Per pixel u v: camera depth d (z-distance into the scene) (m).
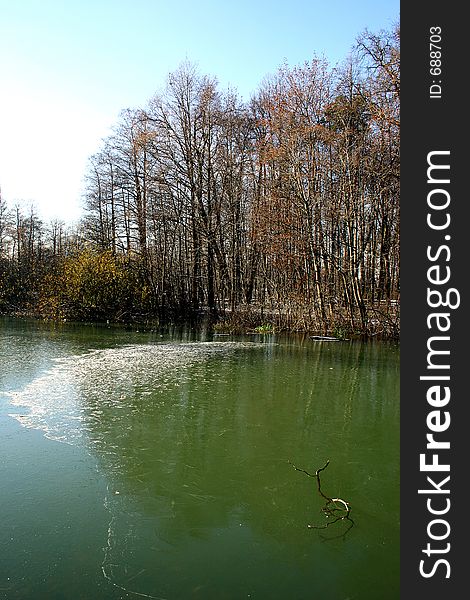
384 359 12.80
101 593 3.47
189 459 5.86
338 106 18.30
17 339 15.86
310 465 5.77
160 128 23.28
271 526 4.39
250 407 8.07
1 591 3.46
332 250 18.77
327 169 18.33
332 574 3.74
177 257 25.62
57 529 4.29
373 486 5.21
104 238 26.66
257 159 21.80
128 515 4.55
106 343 15.38
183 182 23.25
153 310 23.08
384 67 15.10
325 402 8.47
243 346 15.06
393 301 18.75
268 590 3.54
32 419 7.13
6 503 4.71
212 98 23.27
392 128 16.06
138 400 8.30
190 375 10.40
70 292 22.25
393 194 17.08
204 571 3.75
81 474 5.38
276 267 19.44
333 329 17.59
